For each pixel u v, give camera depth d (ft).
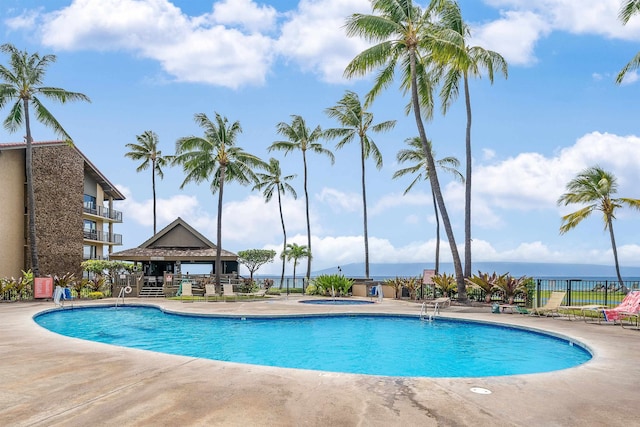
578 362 30.63
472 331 44.14
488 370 29.14
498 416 14.64
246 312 54.29
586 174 106.52
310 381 18.72
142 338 41.65
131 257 105.29
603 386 18.58
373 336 42.01
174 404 15.46
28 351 25.52
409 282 86.33
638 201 100.42
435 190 70.44
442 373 28.45
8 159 105.60
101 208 142.31
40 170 111.34
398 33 71.67
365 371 29.04
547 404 15.99
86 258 135.95
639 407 15.78
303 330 45.42
